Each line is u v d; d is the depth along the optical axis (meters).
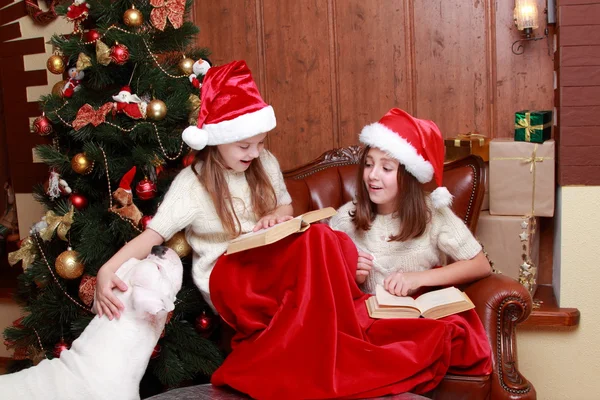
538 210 2.47
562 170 2.41
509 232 2.46
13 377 1.59
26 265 2.10
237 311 1.85
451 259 2.16
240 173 2.10
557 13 2.44
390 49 2.82
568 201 2.43
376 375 1.67
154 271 1.72
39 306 2.06
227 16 2.96
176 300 2.07
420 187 2.04
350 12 2.83
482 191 2.31
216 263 1.92
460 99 2.78
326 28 2.87
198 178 2.02
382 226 2.10
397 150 1.94
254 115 1.93
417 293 2.03
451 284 1.98
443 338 1.72
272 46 2.93
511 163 2.47
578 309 2.47
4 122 2.99
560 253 2.48
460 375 1.78
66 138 2.14
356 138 2.91
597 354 2.48
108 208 2.03
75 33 2.08
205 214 2.02
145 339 1.70
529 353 2.55
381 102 2.86
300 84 2.93
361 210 2.10
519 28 2.59
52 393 1.55
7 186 3.01
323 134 2.94
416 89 2.81
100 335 1.67
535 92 2.69
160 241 1.96
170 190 2.01
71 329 2.00
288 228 1.79
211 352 2.08
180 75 2.17
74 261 1.94
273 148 3.00
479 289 1.95
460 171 2.36
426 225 2.05
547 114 2.47
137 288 1.66
